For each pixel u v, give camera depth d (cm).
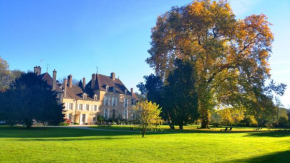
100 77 7069
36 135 2189
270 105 3472
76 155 1087
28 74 3650
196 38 3825
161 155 1136
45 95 3422
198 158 1079
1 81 6225
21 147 1256
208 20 3484
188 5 3659
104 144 1470
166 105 3441
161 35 3912
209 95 3419
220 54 3375
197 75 3578
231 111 3859
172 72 3638
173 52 4044
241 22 3616
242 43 3638
